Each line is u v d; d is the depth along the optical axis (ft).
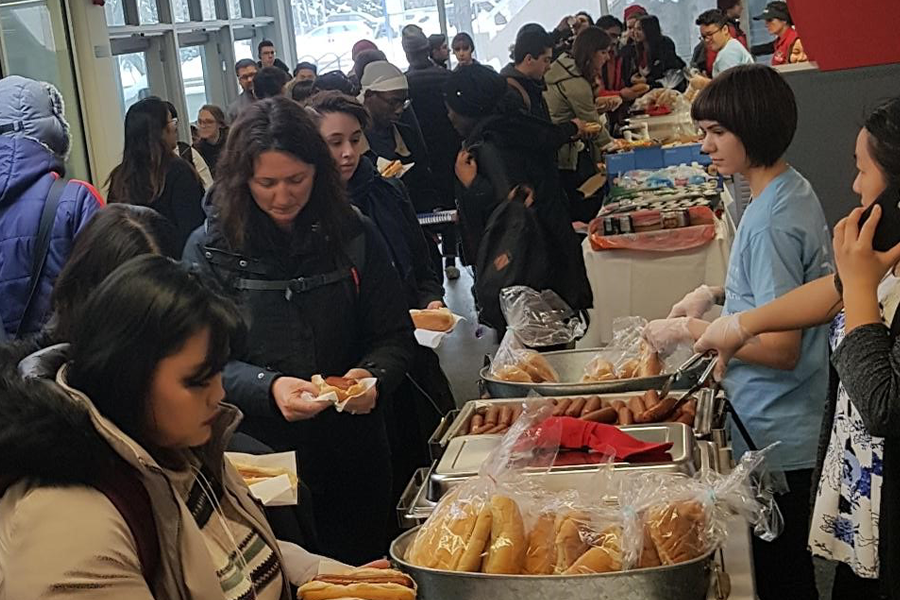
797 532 8.19
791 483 8.09
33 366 4.43
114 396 4.30
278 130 7.90
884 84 12.23
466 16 44.73
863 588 7.38
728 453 7.03
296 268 8.29
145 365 4.26
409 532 6.10
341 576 5.43
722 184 17.02
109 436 4.19
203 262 8.24
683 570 5.24
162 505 4.33
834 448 6.95
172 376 4.31
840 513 6.93
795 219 7.93
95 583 4.04
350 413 8.48
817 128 12.41
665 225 14.10
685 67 32.22
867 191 6.53
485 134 12.35
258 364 8.27
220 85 38.63
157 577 4.36
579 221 21.17
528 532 5.65
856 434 6.68
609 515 5.76
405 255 11.05
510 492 5.90
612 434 6.91
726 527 5.76
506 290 10.75
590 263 14.29
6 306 10.48
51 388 4.15
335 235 8.34
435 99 23.52
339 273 8.39
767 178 8.13
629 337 9.62
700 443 7.14
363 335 8.78
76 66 24.89
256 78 21.36
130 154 14.98
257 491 6.53
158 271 4.37
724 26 27.40
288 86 16.80
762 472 6.23
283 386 7.89
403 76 15.19
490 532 5.60
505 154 12.24
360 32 45.14
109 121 25.76
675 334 8.84
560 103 23.11
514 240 12.07
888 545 6.17
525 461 6.61
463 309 24.97
